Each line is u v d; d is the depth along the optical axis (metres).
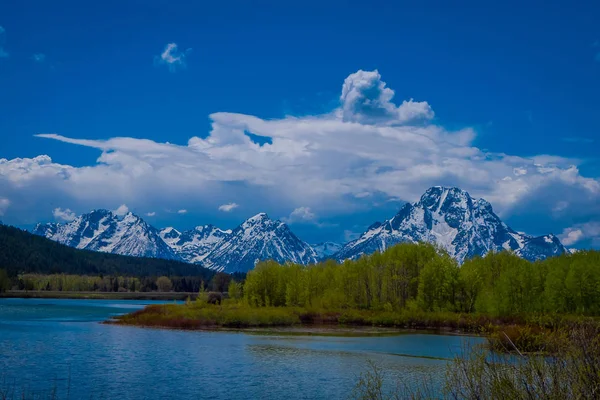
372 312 123.00
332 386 46.19
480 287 119.25
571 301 94.50
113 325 104.62
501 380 13.51
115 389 44.47
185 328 102.44
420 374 50.75
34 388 44.12
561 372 12.84
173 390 44.44
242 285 173.88
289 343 78.06
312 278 142.12
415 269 136.25
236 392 43.94
